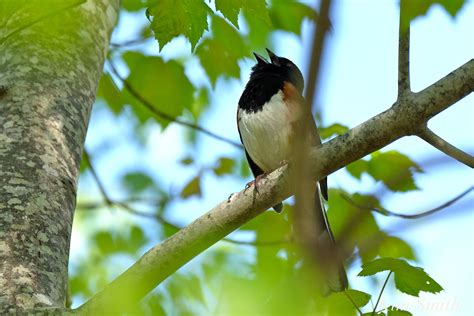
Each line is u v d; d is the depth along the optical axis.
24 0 8.38
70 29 8.84
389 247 10.84
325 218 10.72
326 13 3.66
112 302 6.59
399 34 7.08
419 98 6.95
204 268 9.95
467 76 6.91
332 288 8.00
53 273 7.05
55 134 7.97
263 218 11.63
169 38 8.77
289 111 11.70
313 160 6.99
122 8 13.55
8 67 8.39
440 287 7.91
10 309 6.60
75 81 8.55
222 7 8.45
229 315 5.61
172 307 9.95
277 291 5.62
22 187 7.43
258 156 12.21
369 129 6.96
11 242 7.05
